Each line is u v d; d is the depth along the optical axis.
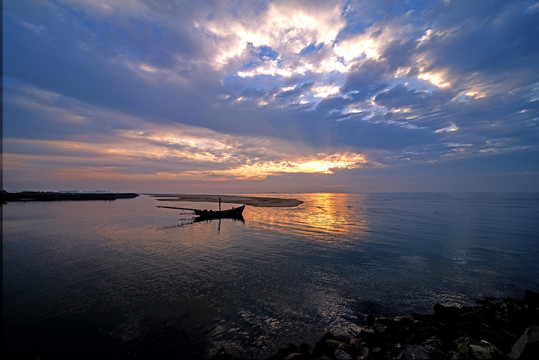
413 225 28.84
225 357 6.05
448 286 11.07
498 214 41.75
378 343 6.75
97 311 8.36
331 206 63.66
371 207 59.94
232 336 7.11
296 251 16.67
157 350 6.41
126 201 81.50
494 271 12.95
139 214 39.94
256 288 10.48
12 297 9.41
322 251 16.69
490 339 6.79
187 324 7.66
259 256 15.37
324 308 8.90
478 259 14.98
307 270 12.84
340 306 9.09
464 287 11.00
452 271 12.91
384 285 11.05
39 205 57.72
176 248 17.28
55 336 6.94
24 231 23.44
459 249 17.33
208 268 12.97
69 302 9.01
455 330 7.28
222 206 59.75
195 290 10.19
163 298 9.41
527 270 13.12
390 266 13.62
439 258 15.16
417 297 9.98
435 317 8.12
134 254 15.60
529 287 11.08
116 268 12.84
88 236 21.22
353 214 42.22
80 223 28.89
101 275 11.80
